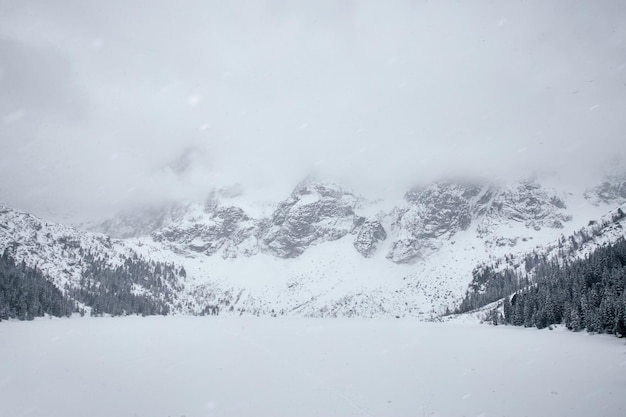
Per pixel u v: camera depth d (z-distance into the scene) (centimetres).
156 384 4959
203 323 16612
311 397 4350
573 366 5881
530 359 6519
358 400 4231
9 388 4822
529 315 13700
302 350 7712
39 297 19100
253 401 4228
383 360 6575
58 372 5650
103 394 4541
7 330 12075
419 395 4394
